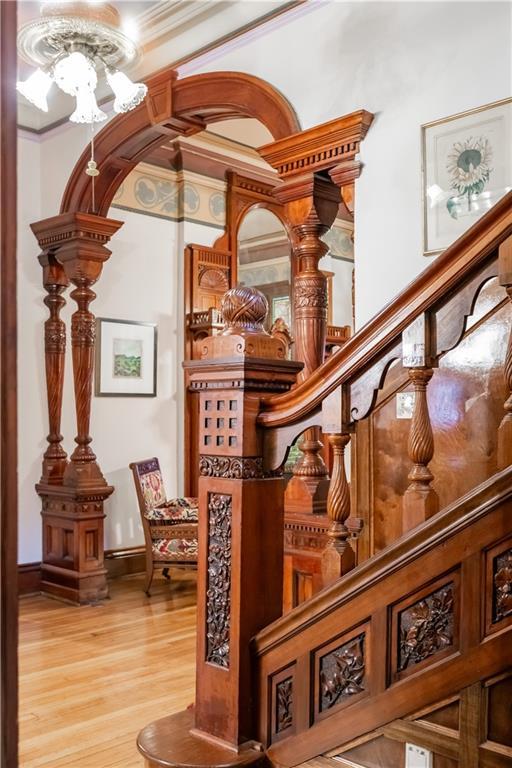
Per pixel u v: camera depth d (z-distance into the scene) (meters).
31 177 4.99
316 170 3.21
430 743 1.50
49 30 2.98
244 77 3.57
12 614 0.85
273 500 1.90
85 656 3.56
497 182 2.69
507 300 2.64
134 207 5.49
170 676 3.28
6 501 0.84
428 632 1.53
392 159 2.99
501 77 2.69
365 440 3.11
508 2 2.68
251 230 7.18
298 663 1.75
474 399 2.73
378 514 3.07
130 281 5.46
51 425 4.89
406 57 2.97
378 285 3.03
